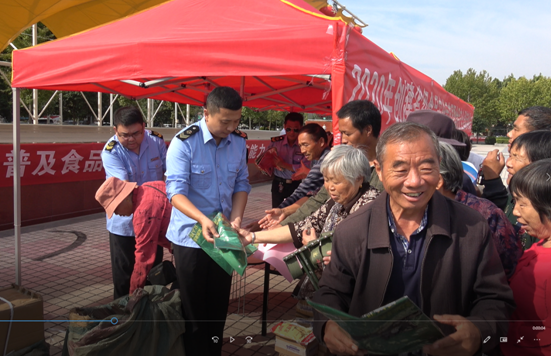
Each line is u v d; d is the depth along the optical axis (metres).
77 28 6.88
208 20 2.88
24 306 2.36
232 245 1.86
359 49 2.46
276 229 2.19
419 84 4.25
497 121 58.38
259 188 10.70
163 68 2.56
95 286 3.96
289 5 2.86
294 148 4.85
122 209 2.54
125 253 2.95
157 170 3.39
